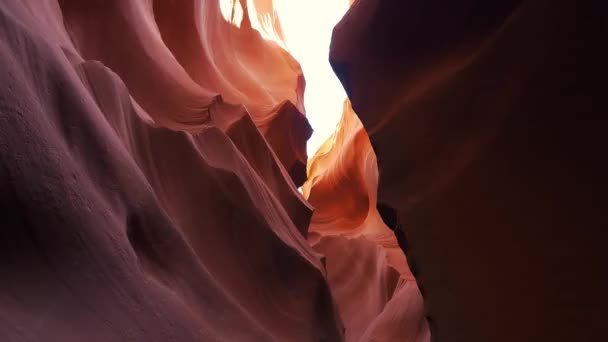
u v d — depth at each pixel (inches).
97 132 102.0
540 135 92.0
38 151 77.1
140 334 81.7
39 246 72.1
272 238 172.4
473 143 110.0
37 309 66.1
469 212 103.3
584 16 87.7
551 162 88.4
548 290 83.1
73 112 96.4
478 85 115.3
